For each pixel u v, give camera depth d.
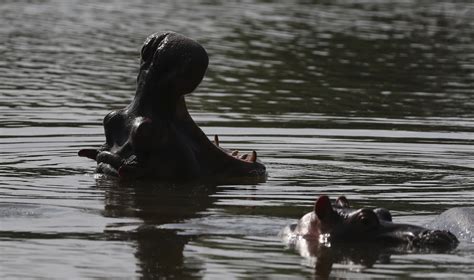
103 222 24.19
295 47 59.19
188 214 25.27
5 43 57.59
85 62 52.25
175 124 29.86
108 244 22.20
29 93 43.47
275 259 21.23
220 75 49.56
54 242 22.28
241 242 22.52
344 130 37.56
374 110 41.97
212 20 69.06
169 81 29.27
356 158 33.00
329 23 69.69
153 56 29.61
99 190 27.92
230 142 35.12
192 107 41.31
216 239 22.75
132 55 54.91
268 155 33.25
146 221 24.39
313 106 42.56
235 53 56.28
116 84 46.44
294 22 69.50
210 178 29.91
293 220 24.64
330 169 31.25
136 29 64.44
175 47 29.27
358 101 44.06
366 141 35.72
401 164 32.12
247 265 20.78
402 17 74.38
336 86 47.91
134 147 29.47
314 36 63.59
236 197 27.39
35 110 39.75
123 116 30.00
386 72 52.41
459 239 22.92
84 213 25.08
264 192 28.03
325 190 28.30
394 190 28.30
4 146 33.53
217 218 24.78
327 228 22.75
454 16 76.12
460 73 52.78
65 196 27.00
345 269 20.58
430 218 24.83
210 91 45.22
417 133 37.34
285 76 50.09
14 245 21.95
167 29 64.56
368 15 74.69
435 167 31.72
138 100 29.83
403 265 20.89
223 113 40.31
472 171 31.19
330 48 59.44
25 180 28.84
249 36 62.50
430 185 29.05
